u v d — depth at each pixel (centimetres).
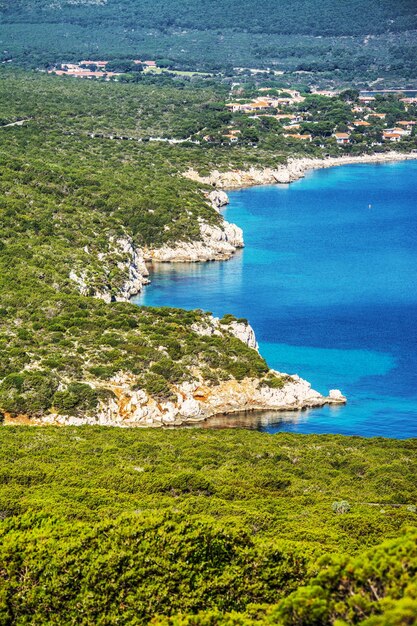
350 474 11512
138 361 15662
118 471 10512
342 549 7612
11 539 7425
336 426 14838
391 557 5819
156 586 6894
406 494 10206
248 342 17612
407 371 17062
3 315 17225
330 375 16862
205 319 17750
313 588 5741
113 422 14488
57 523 7944
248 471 11150
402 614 4991
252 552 7094
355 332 19138
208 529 7231
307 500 9819
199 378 15600
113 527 7450
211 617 6303
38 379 14575
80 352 15875
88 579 6938
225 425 14838
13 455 11144
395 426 14850
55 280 19325
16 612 6956
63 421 14188
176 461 11475
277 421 15025
